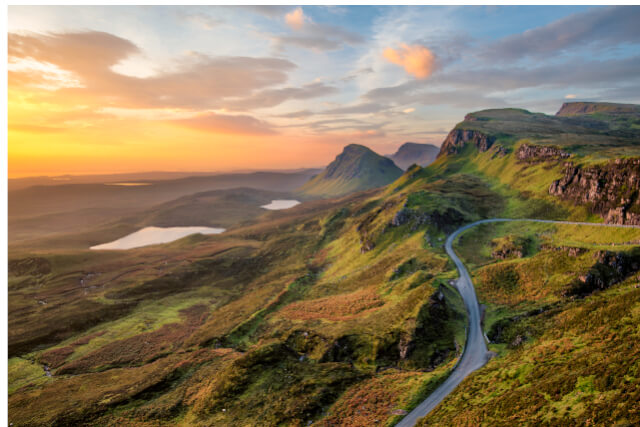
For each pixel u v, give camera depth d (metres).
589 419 36.75
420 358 79.25
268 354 89.44
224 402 74.31
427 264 143.12
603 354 50.69
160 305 180.88
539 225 169.00
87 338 137.38
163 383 89.31
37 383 102.69
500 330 84.31
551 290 94.94
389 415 58.03
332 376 77.88
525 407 45.47
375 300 126.94
